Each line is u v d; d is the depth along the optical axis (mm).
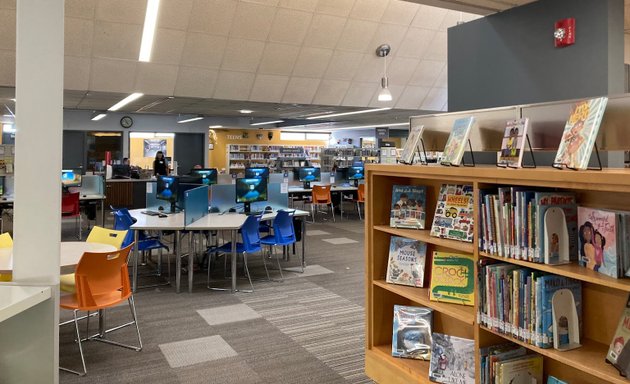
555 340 1892
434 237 2488
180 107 11969
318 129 20734
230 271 6012
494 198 2096
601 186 1665
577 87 3662
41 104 1913
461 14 9109
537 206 1908
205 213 5945
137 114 14992
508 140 2215
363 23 8859
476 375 2197
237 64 8961
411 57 9984
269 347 3584
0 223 7695
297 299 4828
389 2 8539
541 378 2176
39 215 1910
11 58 7348
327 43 9062
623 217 1710
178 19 7766
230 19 8039
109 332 3863
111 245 3924
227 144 18672
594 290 1984
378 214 2920
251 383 3004
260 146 19219
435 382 2453
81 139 14555
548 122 2500
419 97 11359
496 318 2092
